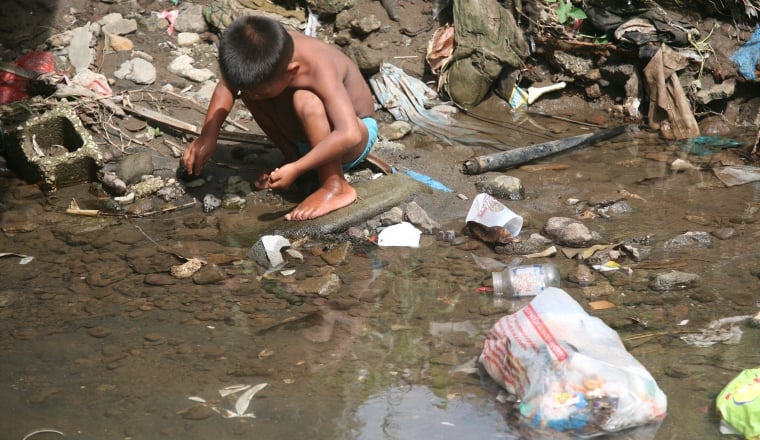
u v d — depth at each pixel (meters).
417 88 6.20
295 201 4.92
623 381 3.00
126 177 5.00
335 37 6.45
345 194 4.71
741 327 3.67
